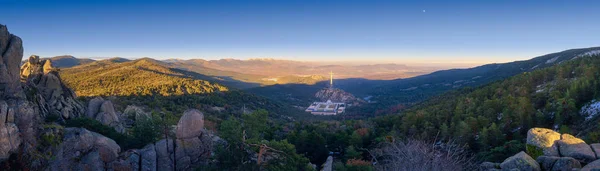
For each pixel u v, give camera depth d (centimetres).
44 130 3088
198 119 3969
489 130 6538
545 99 8525
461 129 6975
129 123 6253
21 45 3416
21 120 2834
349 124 10612
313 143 7188
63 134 3222
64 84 5344
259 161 3416
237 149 3431
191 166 3791
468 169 2289
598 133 4212
